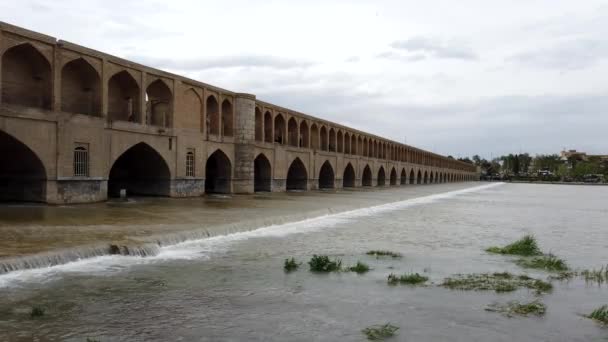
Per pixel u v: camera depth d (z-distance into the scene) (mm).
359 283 8570
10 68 16859
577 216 23359
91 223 12680
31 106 17422
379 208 24625
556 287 8602
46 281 7781
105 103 19078
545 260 10883
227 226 13266
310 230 15203
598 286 8719
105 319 6352
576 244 13906
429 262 10625
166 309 6844
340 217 19547
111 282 7965
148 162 23047
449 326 6508
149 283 8039
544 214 24219
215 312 6809
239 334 6035
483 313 7062
